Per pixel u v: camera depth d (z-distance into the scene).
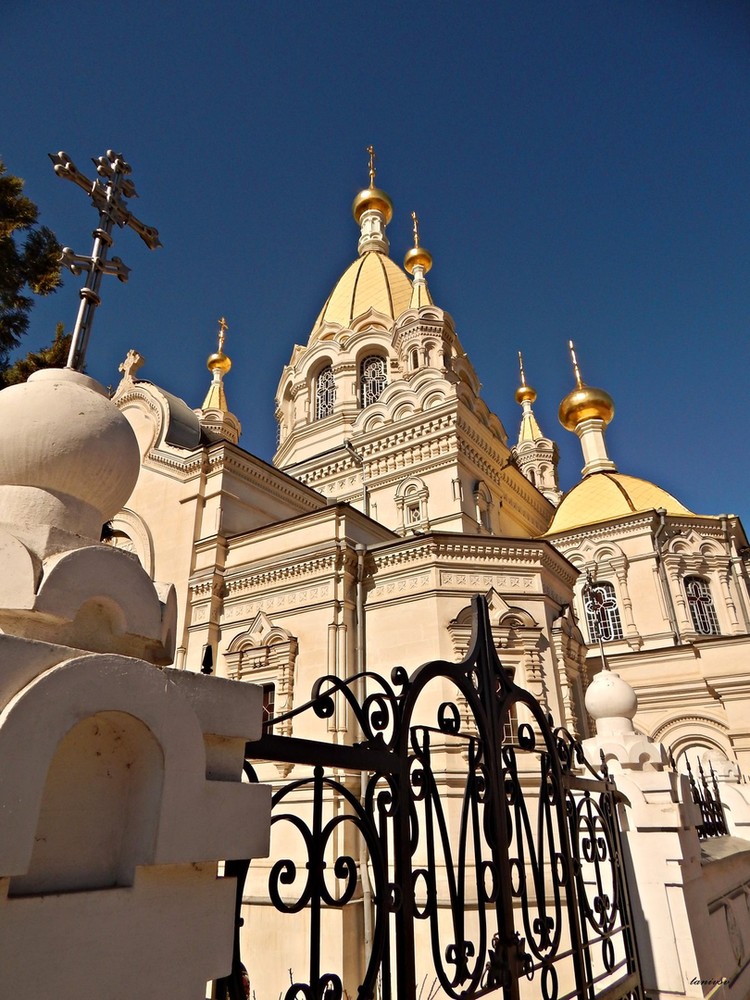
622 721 7.25
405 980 3.20
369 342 36.91
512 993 3.91
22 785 1.75
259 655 17.53
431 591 17.02
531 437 49.53
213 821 2.23
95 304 3.28
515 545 18.23
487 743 4.37
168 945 2.06
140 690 2.11
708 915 6.57
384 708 3.59
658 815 6.39
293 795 14.94
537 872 4.55
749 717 24.34
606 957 5.33
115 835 2.09
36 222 15.34
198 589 19.30
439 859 13.72
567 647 18.52
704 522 31.06
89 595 2.22
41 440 2.56
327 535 18.20
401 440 29.58
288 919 13.49
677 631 29.17
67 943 1.82
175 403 23.36
